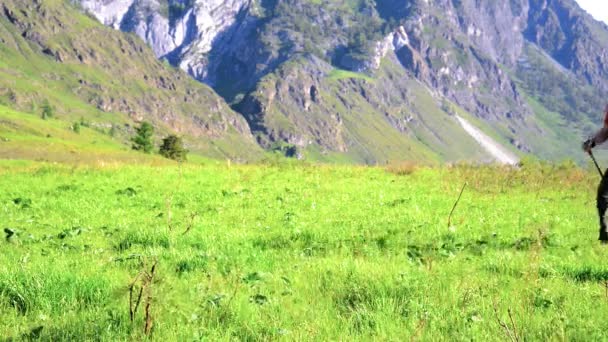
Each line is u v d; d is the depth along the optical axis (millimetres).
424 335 5570
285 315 6312
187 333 5715
